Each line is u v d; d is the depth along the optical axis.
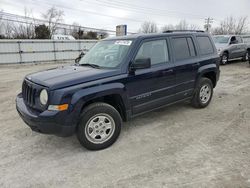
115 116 3.24
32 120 2.82
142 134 3.66
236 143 3.27
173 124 4.06
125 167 2.72
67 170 2.70
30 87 3.06
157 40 3.82
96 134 3.13
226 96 5.95
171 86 4.00
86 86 2.91
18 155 3.06
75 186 2.40
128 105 3.40
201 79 4.68
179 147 3.19
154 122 4.17
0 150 3.20
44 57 18.39
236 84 7.49
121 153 3.07
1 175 2.61
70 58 19.98
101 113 3.10
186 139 3.44
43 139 3.55
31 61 17.73
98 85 3.01
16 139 3.55
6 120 4.43
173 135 3.60
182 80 4.20
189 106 5.08
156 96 3.79
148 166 2.73
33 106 2.99
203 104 4.87
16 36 38.91
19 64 17.05
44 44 18.16
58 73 3.26
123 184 2.40
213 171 2.58
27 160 2.93
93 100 3.20
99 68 3.44
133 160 2.88
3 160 2.93
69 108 2.77
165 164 2.76
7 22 38.94
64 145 3.35
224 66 12.15
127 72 3.32
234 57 13.16
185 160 2.84
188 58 4.32
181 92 4.26
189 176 2.50
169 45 3.99
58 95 2.72
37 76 3.22
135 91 3.45
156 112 4.72
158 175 2.54
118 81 3.21
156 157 2.93
